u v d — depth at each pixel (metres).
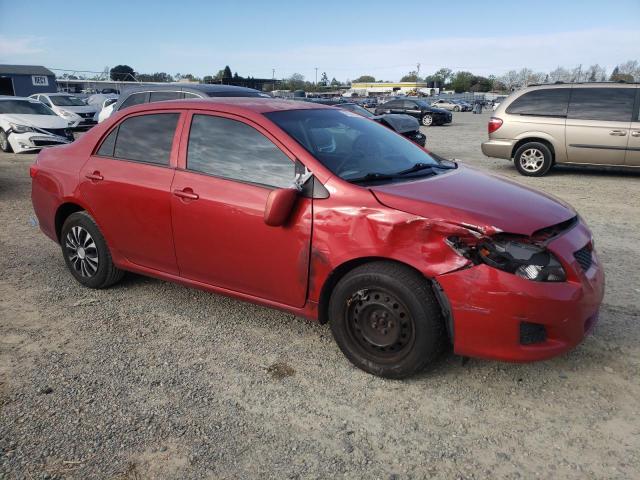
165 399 3.04
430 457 2.58
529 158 10.42
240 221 3.46
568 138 9.96
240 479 2.45
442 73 130.12
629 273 4.93
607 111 9.64
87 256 4.53
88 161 4.35
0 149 14.14
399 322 3.05
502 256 2.79
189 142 3.82
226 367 3.38
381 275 3.01
